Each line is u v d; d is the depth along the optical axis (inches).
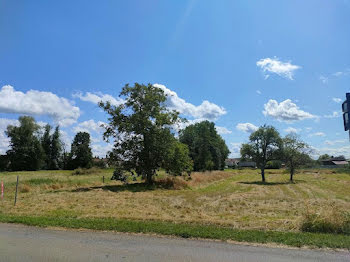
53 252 241.0
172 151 1214.3
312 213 346.0
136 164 1234.6
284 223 370.9
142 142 1226.0
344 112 233.0
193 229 320.8
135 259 222.5
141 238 289.3
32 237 295.3
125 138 1224.8
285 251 242.4
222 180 1784.0
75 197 794.2
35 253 237.9
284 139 1781.5
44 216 446.3
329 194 988.6
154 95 1218.0
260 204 685.3
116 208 588.1
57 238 290.5
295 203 704.4
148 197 822.5
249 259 221.9
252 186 1347.2
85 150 3376.0
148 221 389.4
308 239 276.1
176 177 1333.7
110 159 1240.8
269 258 224.2
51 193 896.3
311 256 228.7
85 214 471.8
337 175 2347.4
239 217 468.8
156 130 1205.7
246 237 285.0
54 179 1280.8
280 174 2637.8
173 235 301.4
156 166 1242.6
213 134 3545.8
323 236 292.5
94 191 967.6
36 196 812.6
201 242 273.1
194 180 1456.7
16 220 385.1
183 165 1267.2
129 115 1221.7
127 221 380.2
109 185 1219.9
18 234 309.7
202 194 943.7
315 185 1402.6
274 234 299.4
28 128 3034.0
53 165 3363.7
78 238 290.0
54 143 3398.1
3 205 622.2
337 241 268.2
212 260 219.6
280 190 1144.2
